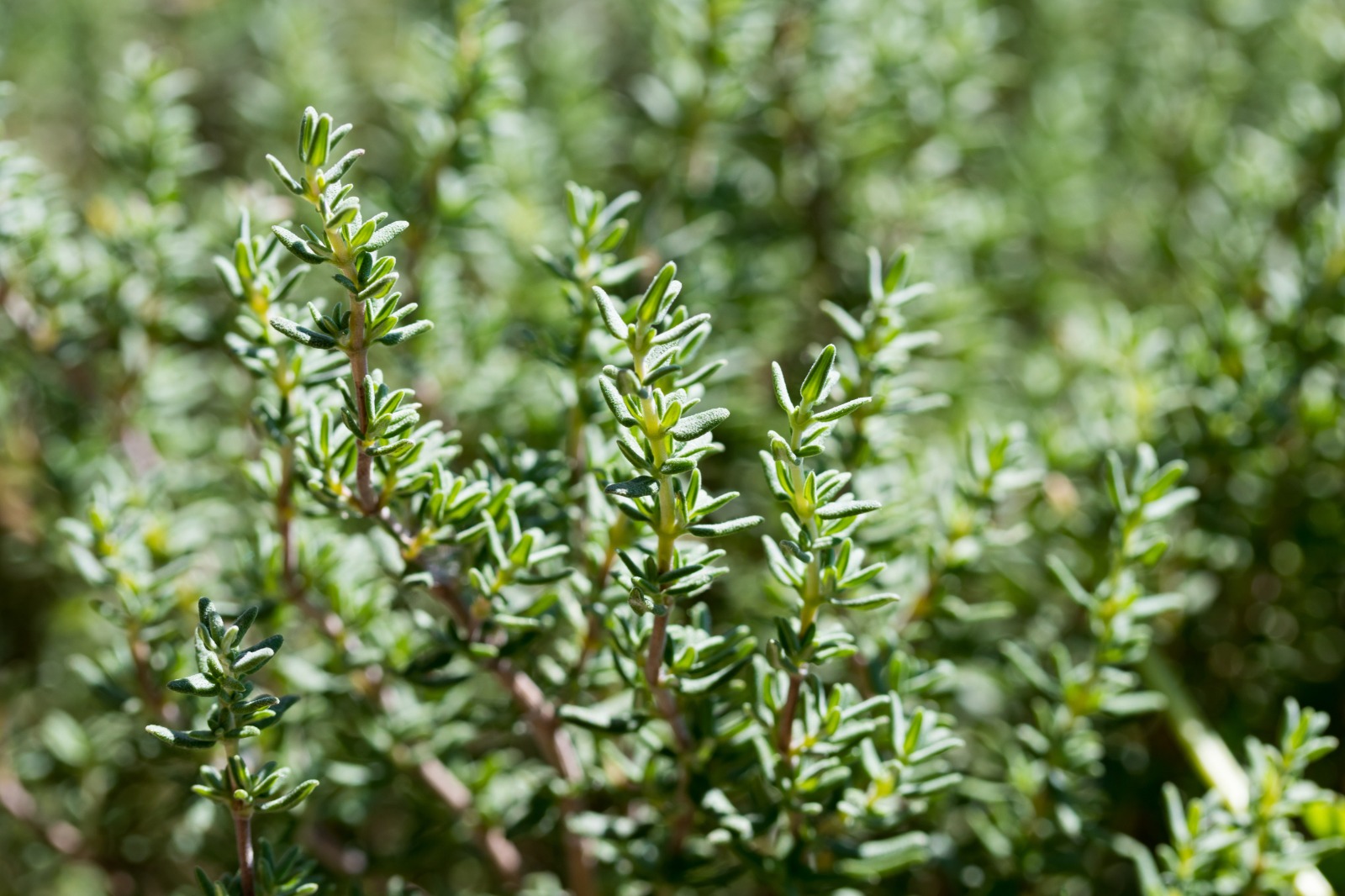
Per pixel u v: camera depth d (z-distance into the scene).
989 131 0.55
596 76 0.60
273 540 0.35
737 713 0.34
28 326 0.39
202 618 0.29
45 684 0.46
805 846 0.33
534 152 0.48
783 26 0.49
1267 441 0.41
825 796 0.33
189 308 0.42
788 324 0.49
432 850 0.38
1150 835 0.41
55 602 0.49
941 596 0.36
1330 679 0.42
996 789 0.37
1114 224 0.59
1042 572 0.42
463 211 0.40
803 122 0.51
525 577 0.32
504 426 0.41
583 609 0.33
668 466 0.29
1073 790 0.37
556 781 0.34
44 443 0.46
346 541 0.37
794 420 0.29
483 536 0.32
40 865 0.42
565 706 0.33
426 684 0.33
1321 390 0.42
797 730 0.32
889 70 0.49
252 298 0.33
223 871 0.38
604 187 0.56
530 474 0.34
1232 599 0.43
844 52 0.49
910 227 0.50
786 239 0.51
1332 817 0.37
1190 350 0.42
